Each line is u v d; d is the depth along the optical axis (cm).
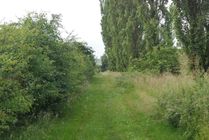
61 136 1492
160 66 3366
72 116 1941
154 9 3828
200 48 2105
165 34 3638
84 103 2441
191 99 1432
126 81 3612
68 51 2084
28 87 1502
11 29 1531
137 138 1480
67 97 2184
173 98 1614
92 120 1852
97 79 5081
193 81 1723
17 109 1266
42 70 1648
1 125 1220
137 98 2534
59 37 2009
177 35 2145
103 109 2188
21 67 1397
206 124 1239
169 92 1738
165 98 1741
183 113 1423
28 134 1412
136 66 4078
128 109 2150
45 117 1700
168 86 2033
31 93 1512
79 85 2772
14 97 1259
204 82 1505
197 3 2128
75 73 2239
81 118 1897
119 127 1686
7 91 1261
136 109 2088
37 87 1547
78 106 2288
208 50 2100
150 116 1842
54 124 1692
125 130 1628
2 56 1279
